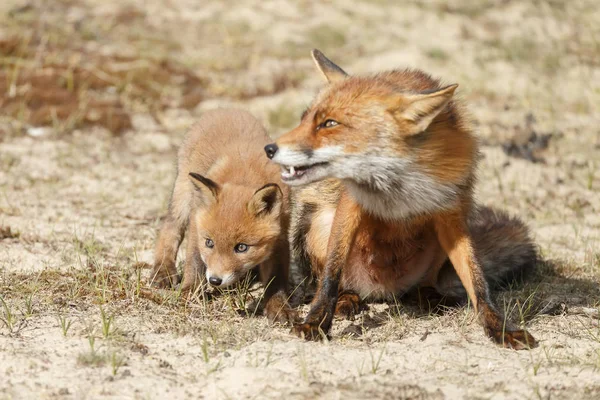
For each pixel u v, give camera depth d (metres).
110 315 9.79
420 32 26.58
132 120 19.94
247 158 11.87
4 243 12.62
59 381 8.06
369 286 11.30
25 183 16.11
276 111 20.91
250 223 10.68
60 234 13.27
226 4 27.80
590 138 19.83
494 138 19.52
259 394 7.91
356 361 8.82
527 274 12.27
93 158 17.91
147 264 12.16
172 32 25.22
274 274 11.03
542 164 18.56
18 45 21.53
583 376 8.48
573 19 28.14
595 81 23.39
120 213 14.84
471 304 11.02
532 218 15.68
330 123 9.50
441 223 10.27
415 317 10.71
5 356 8.49
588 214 16.03
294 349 9.03
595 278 12.31
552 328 10.05
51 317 9.64
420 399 7.87
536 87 22.73
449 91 9.21
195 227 11.31
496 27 27.28
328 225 11.34
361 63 24.19
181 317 9.95
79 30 23.61
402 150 9.58
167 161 18.30
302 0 28.67
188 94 21.58
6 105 19.33
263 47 25.05
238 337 9.41
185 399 7.89
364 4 28.67
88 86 20.69
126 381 8.12
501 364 8.84
